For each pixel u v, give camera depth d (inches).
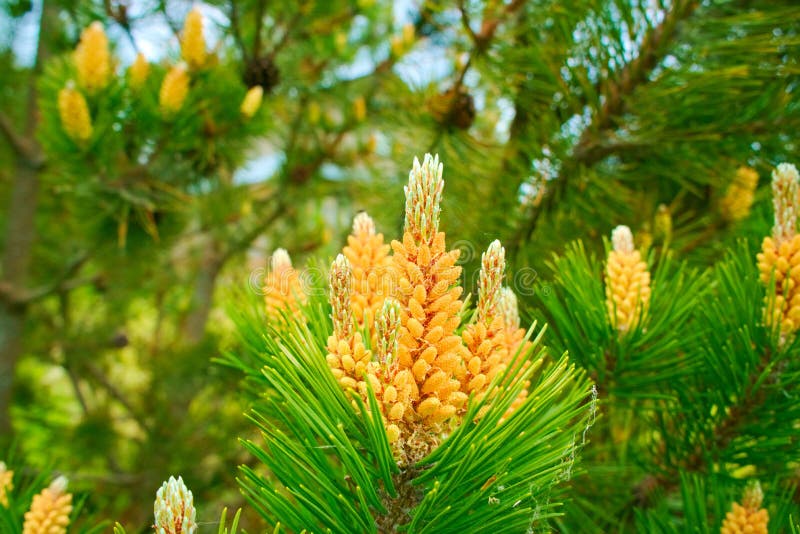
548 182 26.9
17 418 54.1
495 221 26.2
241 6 39.5
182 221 44.8
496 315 13.0
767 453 19.0
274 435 12.9
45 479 18.6
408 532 12.2
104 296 53.0
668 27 23.6
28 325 56.2
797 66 22.8
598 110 25.0
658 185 31.2
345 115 49.8
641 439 24.5
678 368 19.0
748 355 18.0
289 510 12.9
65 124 28.5
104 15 37.6
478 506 12.8
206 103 31.2
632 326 18.2
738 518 16.8
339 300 12.9
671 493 21.2
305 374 12.6
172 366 48.9
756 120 24.6
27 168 47.4
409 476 12.7
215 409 50.9
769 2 24.1
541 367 19.8
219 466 47.2
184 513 12.0
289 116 52.4
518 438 12.4
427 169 12.2
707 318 18.8
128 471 53.1
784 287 17.3
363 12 47.8
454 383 12.3
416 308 12.2
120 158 31.7
